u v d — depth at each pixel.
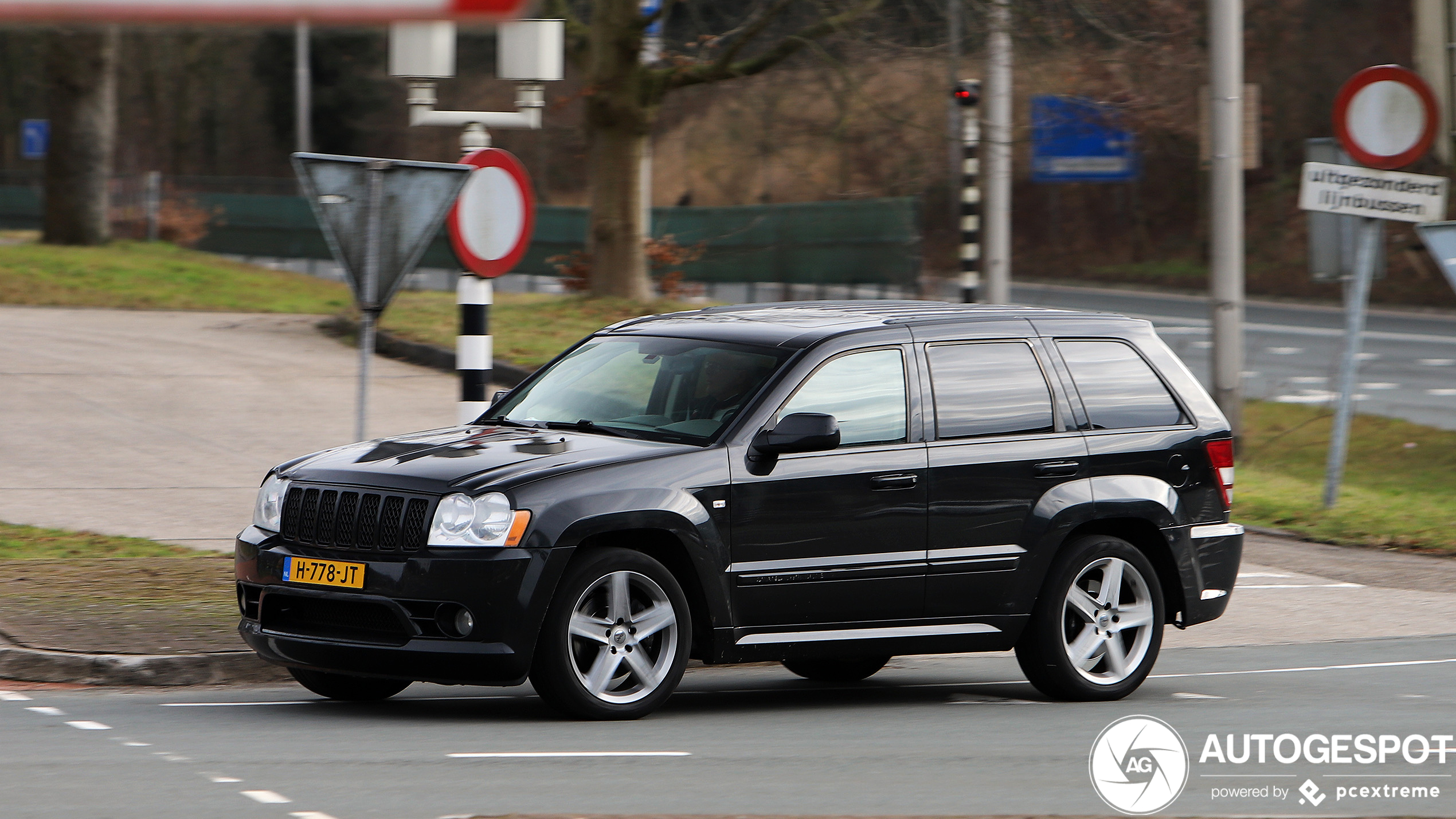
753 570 25.12
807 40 83.12
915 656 34.84
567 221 135.00
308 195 29.83
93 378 68.00
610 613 24.22
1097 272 183.62
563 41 91.69
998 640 27.45
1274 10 183.50
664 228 131.38
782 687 30.27
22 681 27.67
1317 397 87.12
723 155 199.25
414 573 23.33
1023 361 28.36
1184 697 28.33
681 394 26.50
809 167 102.06
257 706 25.91
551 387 28.28
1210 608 29.50
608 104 89.00
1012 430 27.73
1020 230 199.25
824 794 19.30
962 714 26.52
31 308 92.81
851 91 83.56
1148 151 127.56
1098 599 28.30
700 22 89.75
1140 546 29.41
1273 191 180.00
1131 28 80.25
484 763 20.94
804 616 25.69
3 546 39.72
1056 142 119.25
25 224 185.00
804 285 121.06
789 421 24.81
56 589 33.84
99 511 45.12
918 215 112.62
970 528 27.00
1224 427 30.05
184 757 21.16
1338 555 48.31
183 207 161.00
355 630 24.09
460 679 23.30
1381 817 18.36
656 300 91.25
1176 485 29.16
